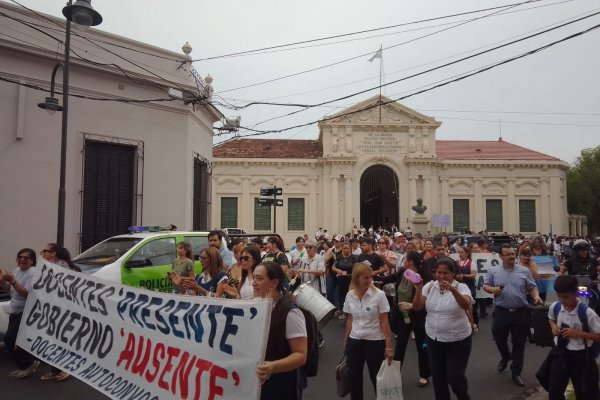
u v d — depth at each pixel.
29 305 6.76
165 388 4.66
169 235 10.71
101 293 5.77
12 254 13.74
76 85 15.00
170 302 4.88
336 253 12.73
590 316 5.17
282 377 3.98
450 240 23.72
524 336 7.41
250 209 41.09
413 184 40.91
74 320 6.07
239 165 41.19
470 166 42.25
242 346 4.05
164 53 17.28
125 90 16.05
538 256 12.48
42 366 8.02
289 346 3.93
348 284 12.10
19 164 13.98
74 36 15.08
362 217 53.66
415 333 7.38
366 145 41.53
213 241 8.52
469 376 7.74
